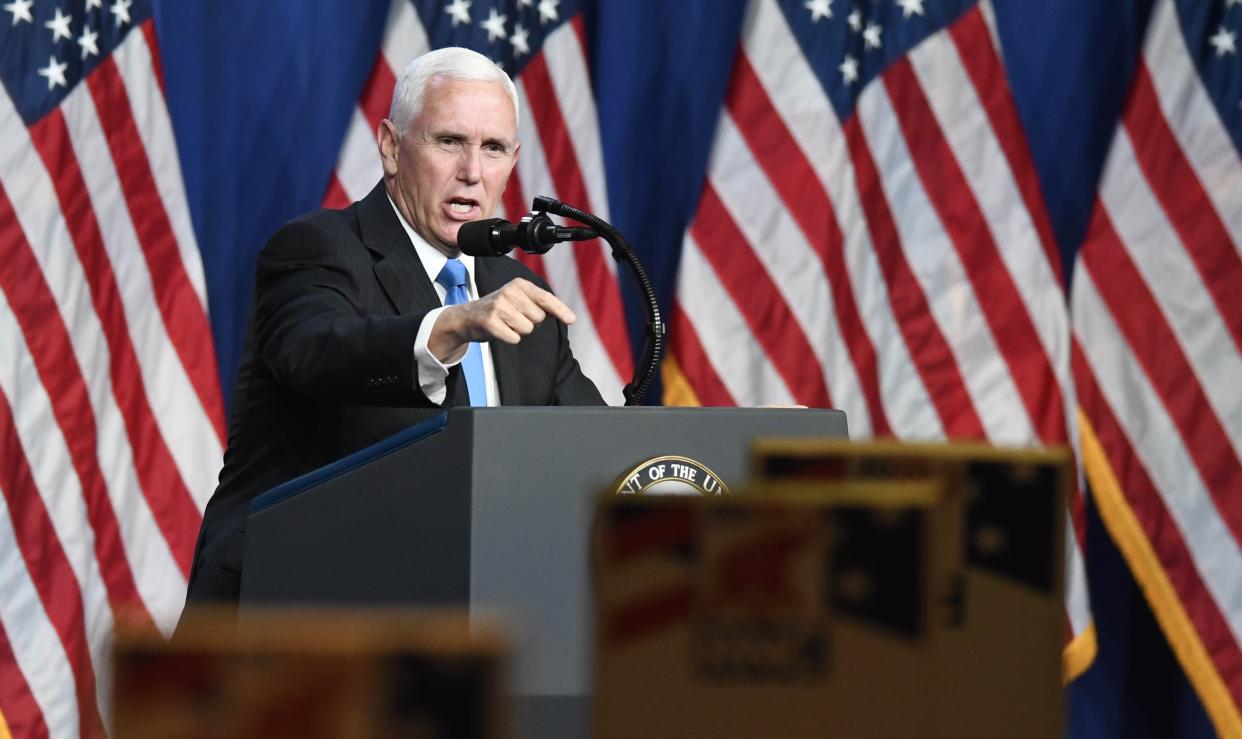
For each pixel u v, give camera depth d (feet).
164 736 5.84
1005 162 59.16
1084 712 62.08
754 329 57.77
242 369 31.14
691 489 17.98
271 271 29.78
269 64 59.57
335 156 59.72
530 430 17.47
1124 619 61.87
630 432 17.81
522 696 16.94
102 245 55.26
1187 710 62.03
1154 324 59.06
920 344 58.29
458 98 33.47
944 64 59.72
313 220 30.55
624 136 61.72
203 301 55.93
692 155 61.82
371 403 23.22
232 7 59.41
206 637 5.88
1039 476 9.44
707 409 18.28
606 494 8.20
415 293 30.58
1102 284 59.36
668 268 61.41
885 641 8.28
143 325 55.36
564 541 17.38
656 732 8.14
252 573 21.20
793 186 58.49
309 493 20.15
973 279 58.54
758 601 8.23
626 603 8.16
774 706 8.23
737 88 59.06
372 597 18.86
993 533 9.36
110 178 55.57
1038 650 9.34
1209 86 59.67
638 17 62.03
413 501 18.28
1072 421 57.72
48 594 53.31
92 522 54.29
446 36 59.26
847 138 59.88
